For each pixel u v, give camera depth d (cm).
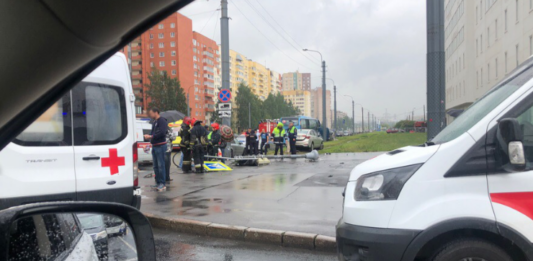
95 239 228
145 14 199
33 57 172
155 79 9425
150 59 10750
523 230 296
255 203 781
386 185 336
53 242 197
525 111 319
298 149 2770
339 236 357
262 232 575
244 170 1437
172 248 561
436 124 993
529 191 302
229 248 558
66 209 202
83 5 167
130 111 633
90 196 570
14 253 166
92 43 193
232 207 749
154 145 967
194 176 1247
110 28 192
